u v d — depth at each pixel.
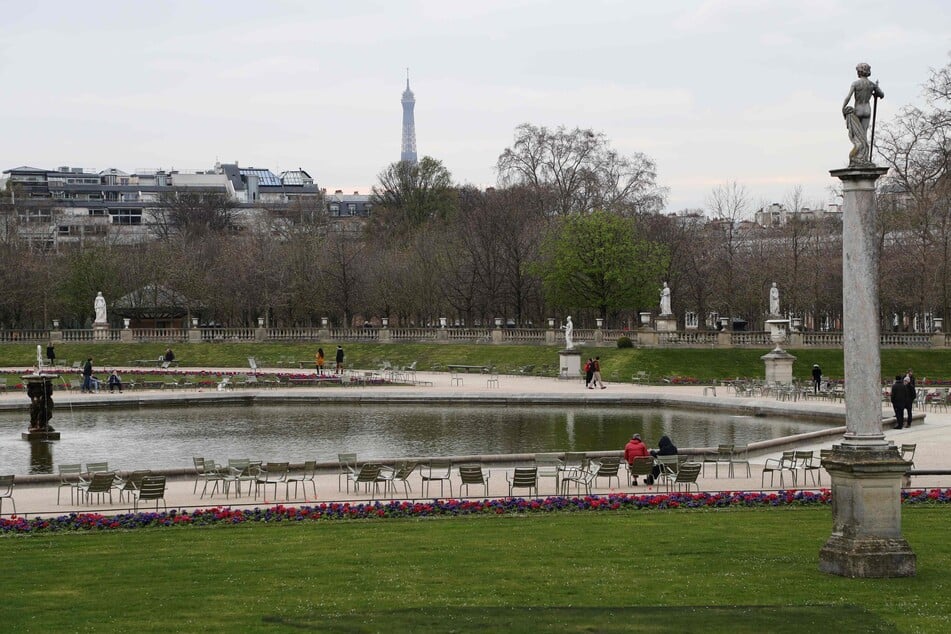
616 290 103.88
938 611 19.86
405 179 161.38
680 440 53.50
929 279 96.56
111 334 112.69
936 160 90.38
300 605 21.16
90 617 20.55
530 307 131.75
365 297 128.12
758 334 91.62
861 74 22.02
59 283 128.75
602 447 51.34
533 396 71.31
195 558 25.64
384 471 40.53
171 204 199.25
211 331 112.19
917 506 31.62
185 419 64.88
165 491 37.91
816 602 20.56
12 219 164.12
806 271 117.88
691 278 127.81
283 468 41.62
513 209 122.81
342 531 29.05
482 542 26.97
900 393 53.00
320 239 134.50
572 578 22.94
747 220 176.62
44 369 96.12
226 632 19.45
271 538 28.11
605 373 87.56
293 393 73.94
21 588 22.88
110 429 60.28
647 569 23.62
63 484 37.22
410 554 25.61
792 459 38.41
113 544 27.70
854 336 22.05
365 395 73.19
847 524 22.61
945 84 89.00
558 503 32.50
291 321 132.75
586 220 105.38
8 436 57.69
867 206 21.78
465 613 20.42
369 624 19.84
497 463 42.78
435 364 99.25
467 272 124.25
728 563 24.02
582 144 131.12
